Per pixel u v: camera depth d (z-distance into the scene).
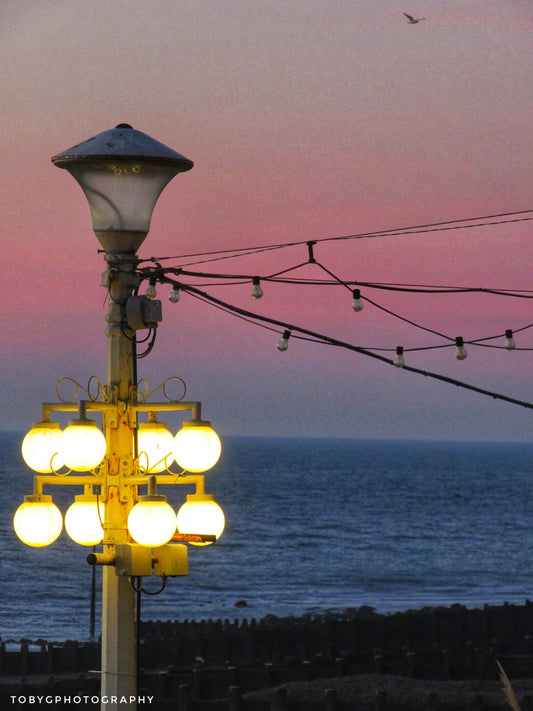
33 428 23.89
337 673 92.38
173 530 22.16
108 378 24.11
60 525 23.56
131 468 23.66
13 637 147.00
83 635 150.75
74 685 76.94
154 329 24.36
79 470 23.08
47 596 191.38
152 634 111.75
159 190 24.64
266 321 30.70
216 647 104.25
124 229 24.27
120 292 24.27
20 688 75.75
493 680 89.31
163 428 25.44
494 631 115.25
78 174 24.31
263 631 106.75
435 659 99.62
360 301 33.44
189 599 196.88
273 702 70.94
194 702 72.31
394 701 78.88
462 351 33.41
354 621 111.50
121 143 24.06
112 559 23.02
